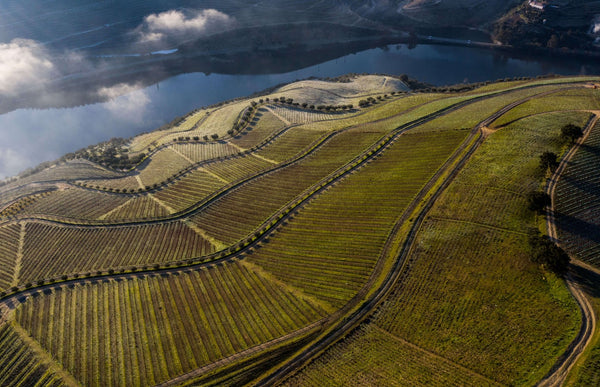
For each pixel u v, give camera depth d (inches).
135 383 3107.8
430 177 4822.8
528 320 3011.8
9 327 3727.9
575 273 3309.5
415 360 2906.0
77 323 3708.2
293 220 4835.1
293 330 3366.1
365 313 3346.5
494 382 2677.2
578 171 4237.2
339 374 2908.5
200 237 4874.5
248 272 4148.6
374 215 4503.0
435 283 3454.7
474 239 3750.0
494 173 4466.0
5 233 5280.5
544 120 5152.6
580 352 2738.7
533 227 3732.8
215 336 3432.6
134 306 3853.3
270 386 2910.9
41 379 3221.0
